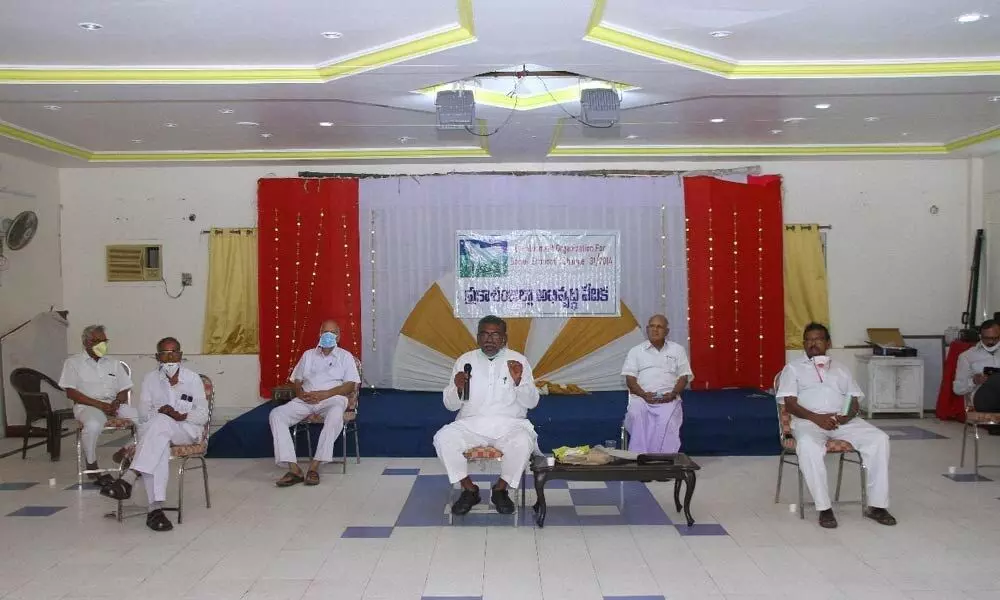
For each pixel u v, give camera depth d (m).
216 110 6.91
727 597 4.10
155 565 4.63
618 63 5.62
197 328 9.46
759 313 9.30
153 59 5.75
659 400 6.68
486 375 5.70
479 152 9.03
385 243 9.23
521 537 5.09
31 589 4.28
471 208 9.25
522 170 9.42
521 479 5.80
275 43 5.38
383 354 9.23
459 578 4.39
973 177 9.38
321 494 6.16
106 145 8.56
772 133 8.34
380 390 9.26
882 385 8.98
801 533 5.12
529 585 4.28
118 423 6.62
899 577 4.34
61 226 9.43
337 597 4.14
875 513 5.35
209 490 6.31
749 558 4.66
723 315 9.25
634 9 4.84
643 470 5.16
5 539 5.11
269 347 9.18
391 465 7.14
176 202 9.44
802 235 9.43
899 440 7.91
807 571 4.45
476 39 5.10
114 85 5.94
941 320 9.51
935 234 9.49
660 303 9.26
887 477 5.32
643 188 9.26
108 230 9.44
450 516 5.46
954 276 9.50
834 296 9.51
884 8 4.83
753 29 5.24
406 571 4.50
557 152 8.98
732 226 9.27
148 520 5.31
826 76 6.02
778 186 9.33
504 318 9.23
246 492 6.24
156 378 5.71
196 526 5.37
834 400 5.64
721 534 5.11
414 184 9.23
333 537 5.12
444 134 8.10
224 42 5.35
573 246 9.25
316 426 7.45
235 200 9.43
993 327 7.04
